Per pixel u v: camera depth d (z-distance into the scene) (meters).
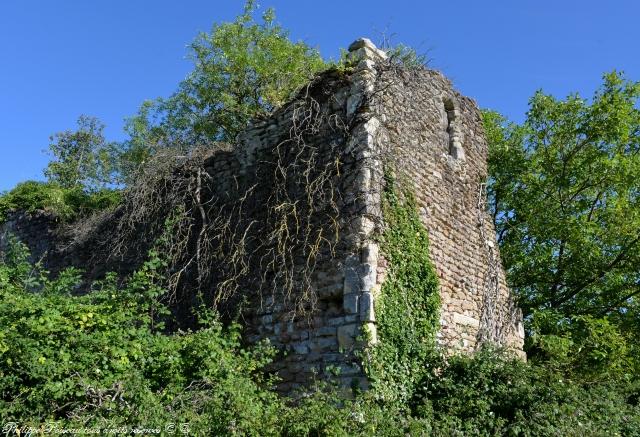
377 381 6.21
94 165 23.59
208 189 8.89
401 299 6.87
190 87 18.17
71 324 5.44
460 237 8.66
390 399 6.23
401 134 7.76
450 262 8.21
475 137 9.91
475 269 8.87
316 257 7.03
